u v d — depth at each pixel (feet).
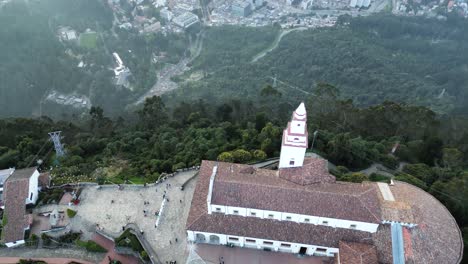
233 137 329.31
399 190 223.30
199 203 217.77
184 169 266.36
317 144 303.68
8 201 231.91
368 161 293.43
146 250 209.77
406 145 317.22
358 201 200.95
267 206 203.41
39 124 374.02
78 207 242.17
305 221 206.49
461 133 334.24
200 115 386.52
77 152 316.60
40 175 263.70
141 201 244.63
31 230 229.04
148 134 361.30
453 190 232.94
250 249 214.48
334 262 203.21
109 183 263.90
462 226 226.17
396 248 193.47
